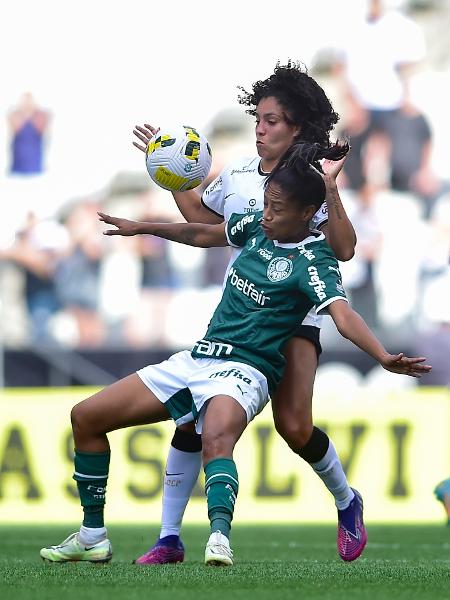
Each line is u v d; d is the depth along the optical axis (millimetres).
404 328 45469
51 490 36312
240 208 18359
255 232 16484
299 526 33344
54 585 12727
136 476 35625
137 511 35562
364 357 45812
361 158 46375
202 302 46094
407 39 47531
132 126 48531
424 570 15336
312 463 17375
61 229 46750
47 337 46062
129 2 49625
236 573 14070
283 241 15836
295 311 15625
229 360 15406
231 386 14945
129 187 47625
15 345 45875
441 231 45906
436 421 35812
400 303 45562
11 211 46844
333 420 35969
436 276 45562
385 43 47469
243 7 49688
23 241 46469
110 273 46281
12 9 49062
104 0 49562
